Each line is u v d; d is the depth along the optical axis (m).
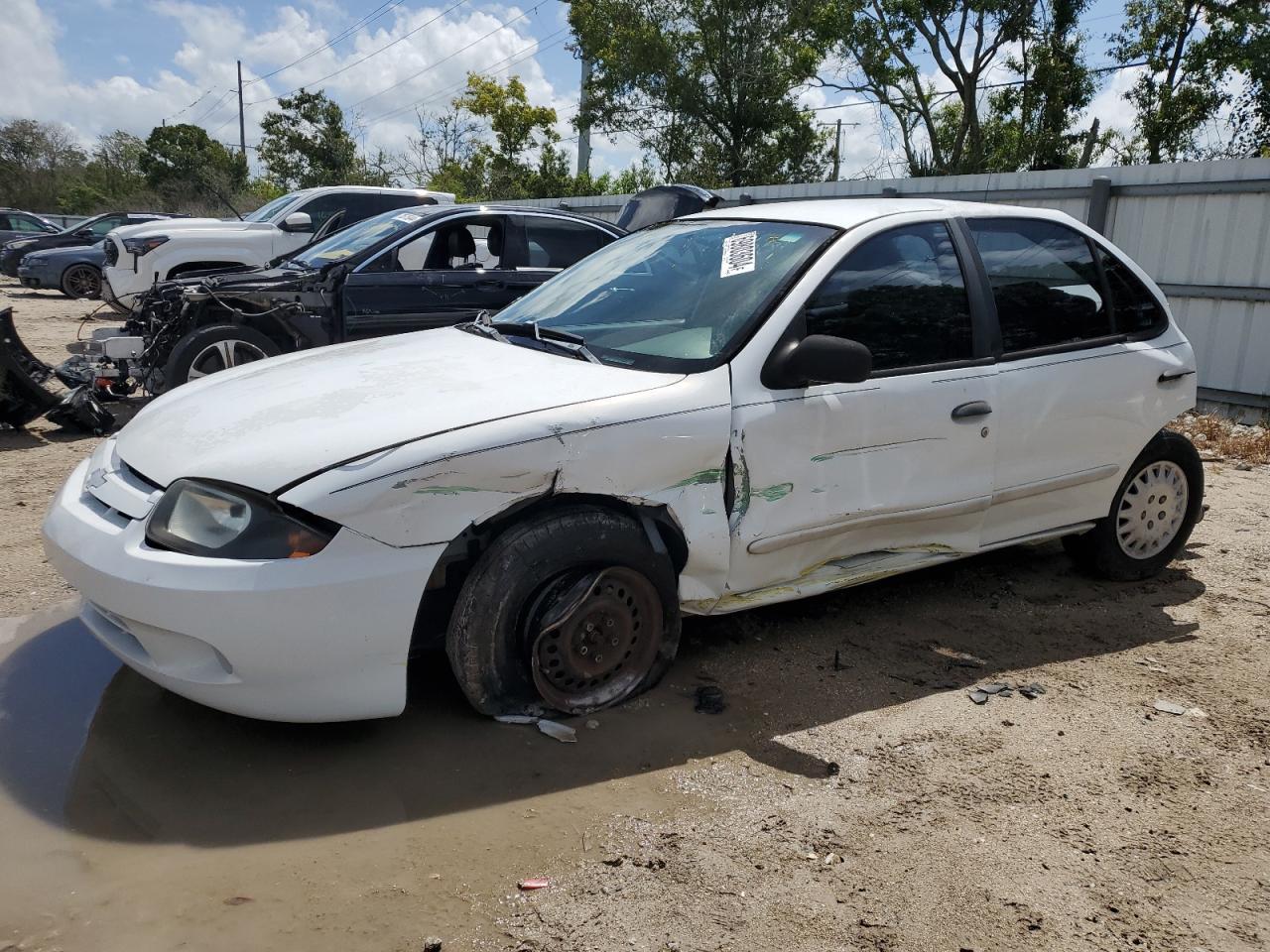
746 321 3.46
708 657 3.77
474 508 2.88
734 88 25.80
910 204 4.03
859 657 3.83
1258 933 2.41
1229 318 9.14
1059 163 22.03
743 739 3.19
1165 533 4.71
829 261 3.60
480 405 3.03
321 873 2.48
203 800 2.77
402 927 2.30
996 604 4.42
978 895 2.50
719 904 2.42
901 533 3.80
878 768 3.06
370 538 2.74
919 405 3.66
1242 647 4.06
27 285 19.20
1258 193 8.79
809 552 3.58
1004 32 22.67
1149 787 3.02
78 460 6.44
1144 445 4.45
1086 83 21.88
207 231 11.52
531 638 3.09
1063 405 4.08
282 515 2.71
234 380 3.60
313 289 7.37
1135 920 2.44
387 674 2.86
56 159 57.06
